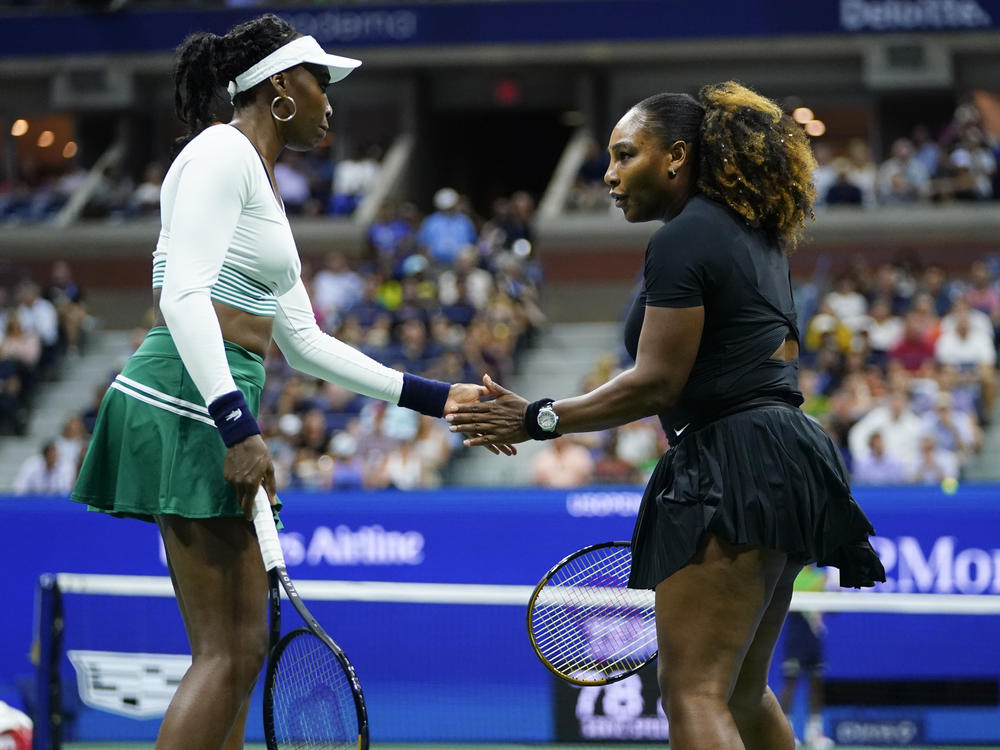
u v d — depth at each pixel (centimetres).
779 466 962
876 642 1958
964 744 1945
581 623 1205
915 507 2502
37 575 2719
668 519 977
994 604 1739
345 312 4262
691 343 966
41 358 4538
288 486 3150
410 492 2653
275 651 958
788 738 1094
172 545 993
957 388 3406
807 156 1023
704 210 987
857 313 3878
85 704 1883
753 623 979
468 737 1970
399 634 2002
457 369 3703
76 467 3494
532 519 2609
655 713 1884
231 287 1003
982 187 4972
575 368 4144
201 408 986
